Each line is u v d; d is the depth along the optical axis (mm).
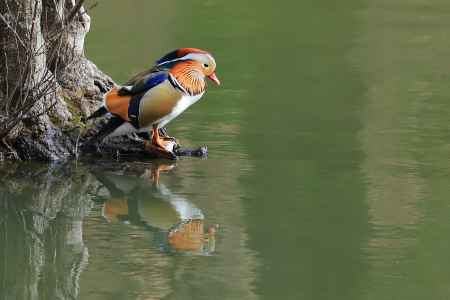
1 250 10352
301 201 11195
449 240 10086
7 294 9266
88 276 9375
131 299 8820
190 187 11742
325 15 20906
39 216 11148
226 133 13562
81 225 10867
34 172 12328
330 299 8820
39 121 12531
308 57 17641
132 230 10672
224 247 10016
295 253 9789
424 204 11055
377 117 14242
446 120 14094
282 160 12539
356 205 11023
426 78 16344
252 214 10844
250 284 9117
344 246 9938
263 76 16406
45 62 12367
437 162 12383
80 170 12438
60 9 12680
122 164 12641
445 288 8992
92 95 13180
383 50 18219
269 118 14219
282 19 20562
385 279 9195
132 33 19094
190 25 19875
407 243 10023
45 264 9891
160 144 12664
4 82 12211
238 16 20688
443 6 21797
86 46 18031
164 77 12219
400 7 21703
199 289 9000
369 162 12406
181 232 10516
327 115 14344
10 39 12047
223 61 17281
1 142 12453
